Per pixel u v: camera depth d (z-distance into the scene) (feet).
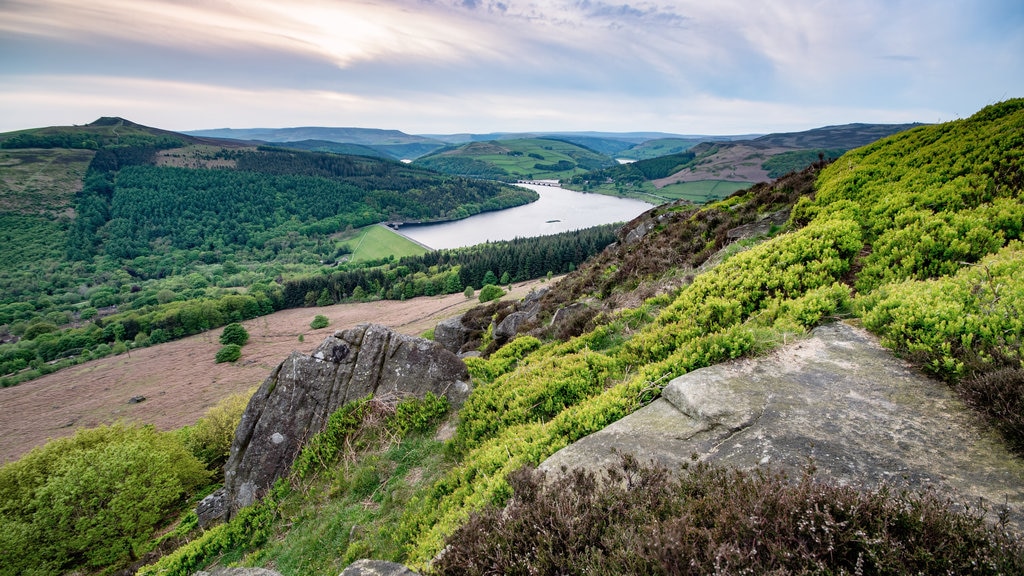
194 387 268.62
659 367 24.56
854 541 9.11
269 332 379.76
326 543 29.09
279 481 38.47
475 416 33.35
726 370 21.89
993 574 8.41
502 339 70.38
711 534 10.16
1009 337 16.80
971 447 13.60
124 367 321.32
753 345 23.26
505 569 11.85
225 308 423.23
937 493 11.84
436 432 36.17
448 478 27.17
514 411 29.89
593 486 14.26
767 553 9.72
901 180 42.14
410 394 40.04
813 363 21.07
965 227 28.68
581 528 12.14
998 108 47.65
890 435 14.92
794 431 16.06
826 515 9.41
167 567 36.14
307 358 44.80
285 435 42.09
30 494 96.12
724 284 33.22
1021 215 27.61
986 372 15.69
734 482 11.94
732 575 8.91
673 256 57.77
